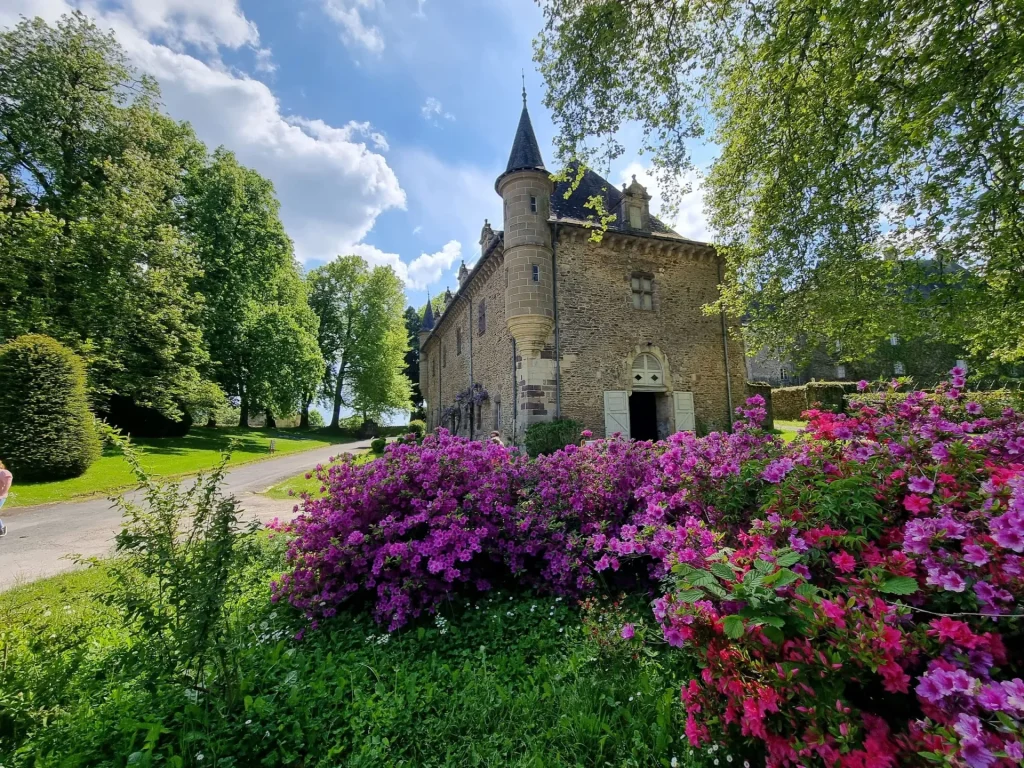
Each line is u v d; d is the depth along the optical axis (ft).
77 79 64.13
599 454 15.46
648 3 25.13
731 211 42.42
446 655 10.89
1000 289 30.48
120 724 7.79
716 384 50.52
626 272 47.52
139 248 62.64
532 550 13.21
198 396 73.82
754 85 33.35
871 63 25.04
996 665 5.25
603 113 29.12
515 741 7.97
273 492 40.19
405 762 7.52
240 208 89.45
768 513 8.27
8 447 39.50
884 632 5.01
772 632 5.41
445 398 82.99
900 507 7.60
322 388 138.00
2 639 9.44
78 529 27.07
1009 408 10.33
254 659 9.95
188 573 8.40
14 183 59.93
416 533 13.71
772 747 5.39
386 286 136.46
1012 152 24.52
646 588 12.39
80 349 54.19
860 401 10.59
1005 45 20.24
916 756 4.77
